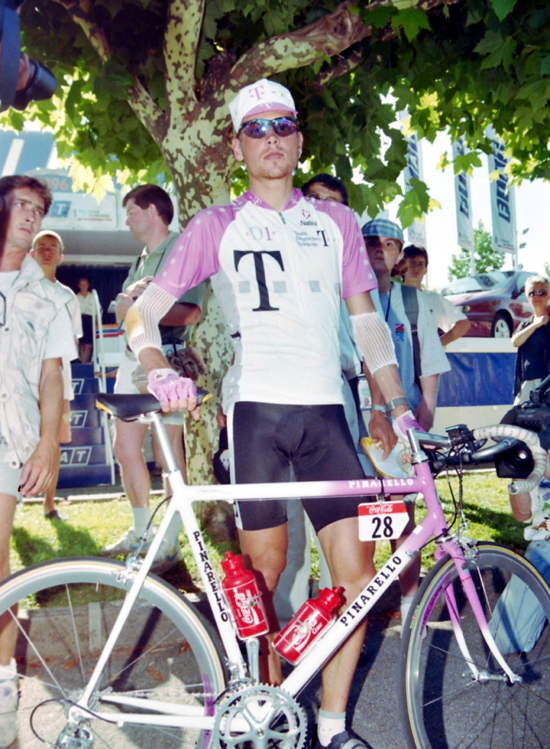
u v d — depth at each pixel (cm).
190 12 391
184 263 197
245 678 179
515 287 1234
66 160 664
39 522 501
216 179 441
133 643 183
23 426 217
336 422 199
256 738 174
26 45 460
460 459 197
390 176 519
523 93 470
